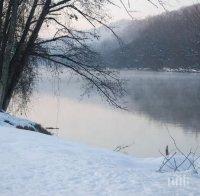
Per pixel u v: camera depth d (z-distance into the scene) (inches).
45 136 450.3
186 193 238.1
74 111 2097.7
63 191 244.1
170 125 1785.2
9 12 815.7
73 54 852.0
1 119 628.1
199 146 1400.1
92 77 850.1
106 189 246.8
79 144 423.8
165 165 348.8
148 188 248.4
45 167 299.9
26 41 859.4
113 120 1903.3
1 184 258.1
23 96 964.6
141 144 1465.3
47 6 808.3
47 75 916.6
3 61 813.2
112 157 360.8
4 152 346.9
